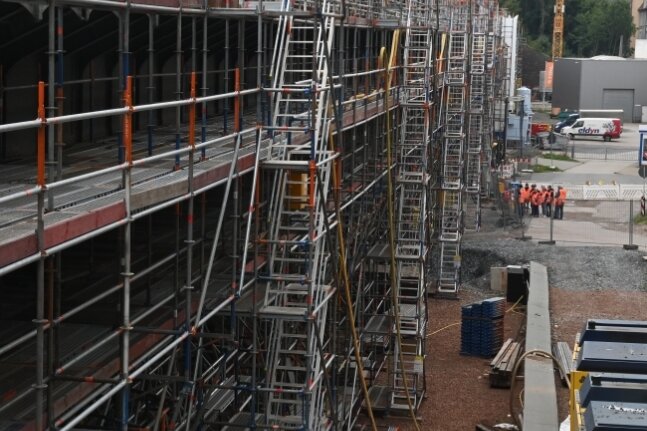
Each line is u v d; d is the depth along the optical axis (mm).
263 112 21859
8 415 14281
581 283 50781
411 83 37594
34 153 21094
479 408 33938
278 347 21703
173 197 16359
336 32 28844
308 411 20531
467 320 40062
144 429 17297
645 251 56250
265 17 21641
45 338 16531
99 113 13422
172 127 26672
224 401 23047
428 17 40125
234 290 19391
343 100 26500
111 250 22203
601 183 79125
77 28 18781
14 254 11859
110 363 16078
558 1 155750
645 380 17531
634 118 125312
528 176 82750
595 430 15602
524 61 152375
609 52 181125
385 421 32719
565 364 33969
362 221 31766
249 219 19719
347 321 27641
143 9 16969
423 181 35312
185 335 17250
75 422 13367
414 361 34344
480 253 55500
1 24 16938
